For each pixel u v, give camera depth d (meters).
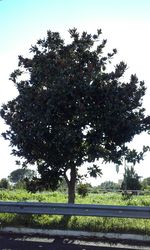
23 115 14.58
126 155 14.48
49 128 14.23
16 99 15.04
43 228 12.10
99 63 14.98
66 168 14.85
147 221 12.62
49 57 14.92
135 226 11.92
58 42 15.19
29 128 14.34
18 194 24.69
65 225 12.20
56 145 13.98
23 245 10.56
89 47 15.19
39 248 10.24
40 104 14.25
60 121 14.38
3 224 12.59
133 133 14.14
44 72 14.73
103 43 15.19
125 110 14.00
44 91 14.38
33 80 14.86
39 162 15.09
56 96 14.02
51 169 14.79
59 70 14.50
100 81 14.26
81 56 14.96
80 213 11.98
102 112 14.09
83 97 14.18
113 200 23.06
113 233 11.52
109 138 14.45
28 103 14.46
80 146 14.54
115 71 14.48
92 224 12.11
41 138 14.05
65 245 10.57
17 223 12.62
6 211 12.66
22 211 12.52
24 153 14.66
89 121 14.18
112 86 14.15
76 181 15.39
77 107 13.88
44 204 12.31
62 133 13.80
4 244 10.67
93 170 14.82
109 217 12.69
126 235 11.41
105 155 14.37
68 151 14.12
